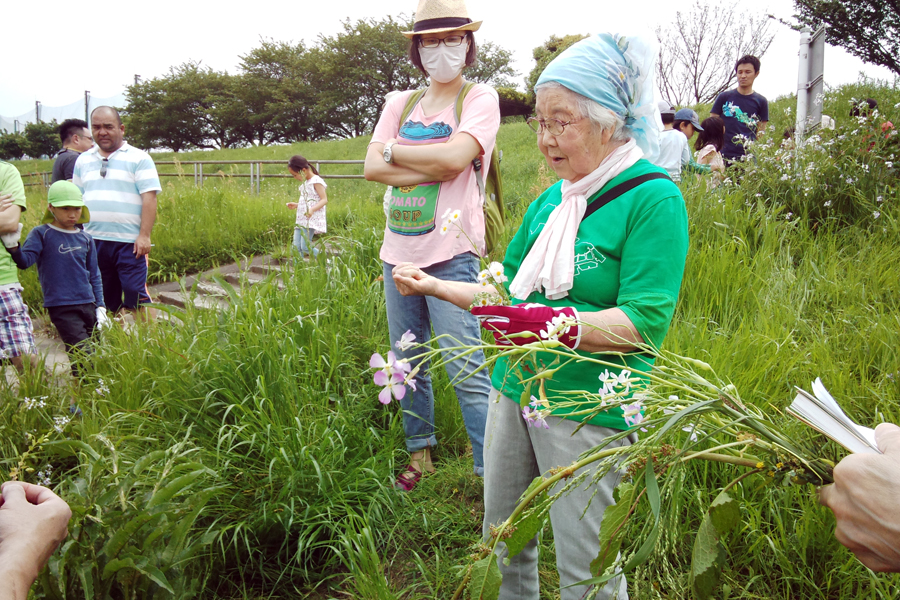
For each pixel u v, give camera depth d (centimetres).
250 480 271
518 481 173
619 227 147
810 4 1648
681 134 544
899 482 83
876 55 1662
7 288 407
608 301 151
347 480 276
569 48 148
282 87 4466
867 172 491
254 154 2536
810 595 198
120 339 392
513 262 184
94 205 488
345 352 366
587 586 152
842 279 386
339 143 2575
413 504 274
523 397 130
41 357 409
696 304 365
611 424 147
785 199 502
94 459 218
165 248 770
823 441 116
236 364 327
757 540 205
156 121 4703
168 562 199
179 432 305
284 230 858
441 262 280
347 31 4509
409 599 233
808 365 282
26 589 99
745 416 108
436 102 285
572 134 146
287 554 251
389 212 291
